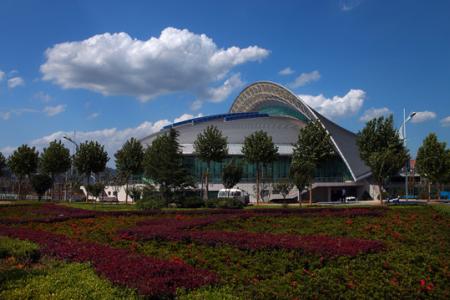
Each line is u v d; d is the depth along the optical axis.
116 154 62.16
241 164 66.25
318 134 59.09
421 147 62.97
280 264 12.53
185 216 28.20
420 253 14.16
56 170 62.97
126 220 25.89
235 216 25.11
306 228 21.75
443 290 11.40
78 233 20.38
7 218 28.92
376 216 25.98
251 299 9.46
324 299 10.05
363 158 55.44
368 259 13.00
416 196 81.06
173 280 9.68
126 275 9.97
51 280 9.94
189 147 72.69
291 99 85.06
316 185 72.12
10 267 12.01
